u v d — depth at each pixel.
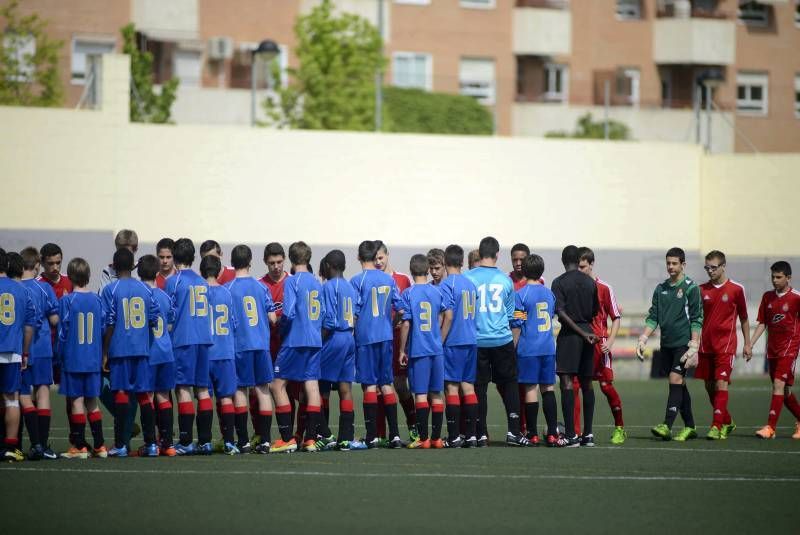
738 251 129.12
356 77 134.25
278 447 52.69
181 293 51.59
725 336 58.34
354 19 137.50
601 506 38.78
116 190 110.19
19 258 50.19
